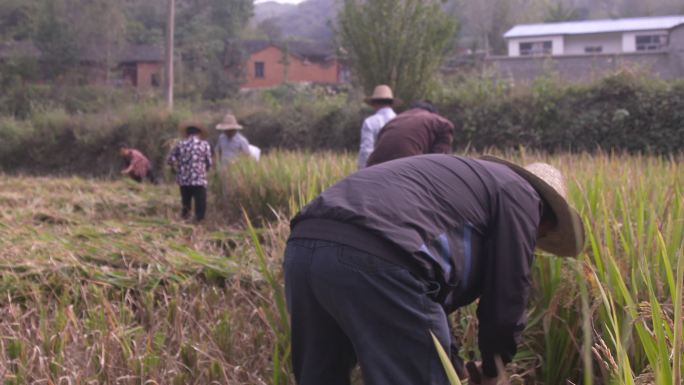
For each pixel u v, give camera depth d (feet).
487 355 9.53
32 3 171.73
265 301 14.71
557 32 131.75
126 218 31.86
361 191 8.91
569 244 10.43
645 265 10.77
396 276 8.34
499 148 57.82
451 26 59.52
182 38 192.85
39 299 16.33
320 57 181.47
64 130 79.15
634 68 56.85
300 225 9.05
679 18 130.62
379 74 59.72
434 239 8.67
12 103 120.98
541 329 12.76
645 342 8.46
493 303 9.14
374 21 59.06
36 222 28.89
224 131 38.86
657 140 53.47
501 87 59.41
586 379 6.40
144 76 163.02
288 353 12.41
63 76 136.26
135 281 17.99
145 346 13.74
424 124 19.79
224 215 32.73
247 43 181.27
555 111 56.29
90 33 138.21
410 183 9.00
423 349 8.53
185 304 16.19
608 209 13.97
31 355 13.78
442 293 8.98
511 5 216.13
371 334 8.44
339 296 8.45
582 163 24.20
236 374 12.87
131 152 47.55
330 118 66.54
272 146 68.74
